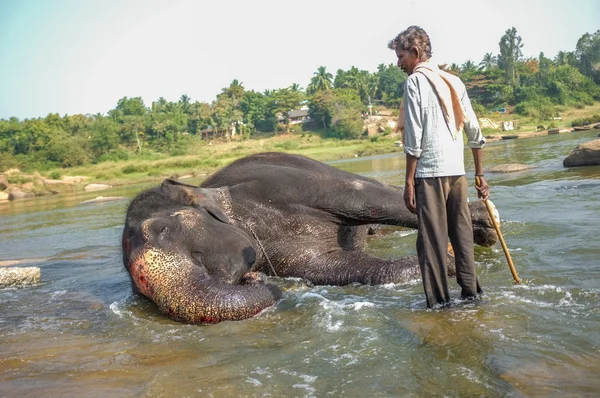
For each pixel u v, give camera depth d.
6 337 4.55
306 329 4.03
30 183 48.16
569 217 6.84
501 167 15.26
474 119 4.35
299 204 5.93
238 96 132.38
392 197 5.96
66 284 6.48
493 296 4.24
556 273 4.64
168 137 109.50
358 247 6.47
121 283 6.27
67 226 14.21
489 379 2.92
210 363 3.57
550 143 31.36
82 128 103.62
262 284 4.84
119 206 20.16
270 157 6.48
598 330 3.38
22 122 107.69
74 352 4.07
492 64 138.50
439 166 4.19
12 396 3.33
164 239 4.75
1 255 9.70
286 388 3.10
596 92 115.75
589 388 2.72
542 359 3.08
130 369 3.61
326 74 144.38
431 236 4.23
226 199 5.80
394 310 4.26
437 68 4.31
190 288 4.45
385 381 3.05
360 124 109.69
